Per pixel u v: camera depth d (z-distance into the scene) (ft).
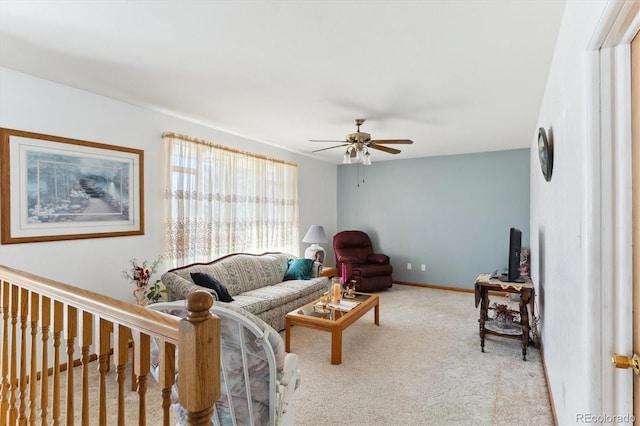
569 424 5.40
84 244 9.56
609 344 3.68
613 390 3.67
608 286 3.68
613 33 3.43
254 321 4.83
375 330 12.09
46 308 4.91
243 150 14.99
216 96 9.89
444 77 8.40
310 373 8.82
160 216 11.59
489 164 17.83
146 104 10.66
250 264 13.35
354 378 8.55
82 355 4.13
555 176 6.95
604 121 3.70
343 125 12.87
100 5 5.60
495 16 5.82
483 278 11.12
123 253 10.50
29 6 5.63
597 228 3.72
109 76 8.53
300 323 9.96
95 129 9.78
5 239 8.09
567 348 5.56
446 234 18.97
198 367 2.82
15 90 8.28
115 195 10.27
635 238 3.49
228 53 7.28
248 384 4.88
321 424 6.72
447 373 8.83
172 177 11.81
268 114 11.54
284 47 6.98
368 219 21.38
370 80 8.63
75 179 9.36
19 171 8.33
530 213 16.12
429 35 6.46
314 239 17.10
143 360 3.52
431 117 11.71
